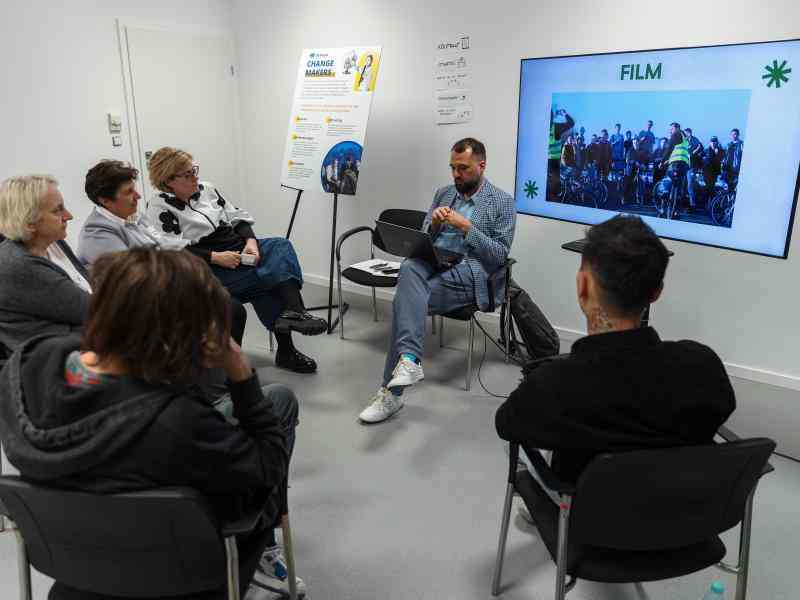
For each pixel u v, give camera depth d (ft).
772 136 8.75
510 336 11.37
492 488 7.72
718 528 4.50
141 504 3.43
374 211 14.69
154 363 3.37
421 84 13.09
